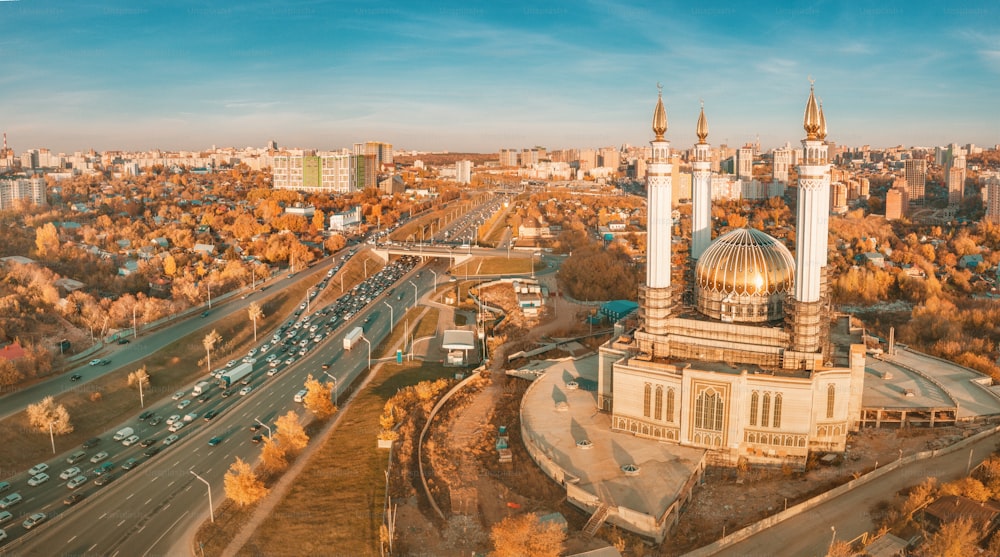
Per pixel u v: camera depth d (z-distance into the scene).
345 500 135.12
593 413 162.88
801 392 134.50
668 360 151.12
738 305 150.62
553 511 126.81
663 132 146.88
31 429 167.00
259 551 120.44
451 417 174.50
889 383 175.38
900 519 117.25
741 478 135.88
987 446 146.00
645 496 124.19
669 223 150.62
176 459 158.50
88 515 134.75
